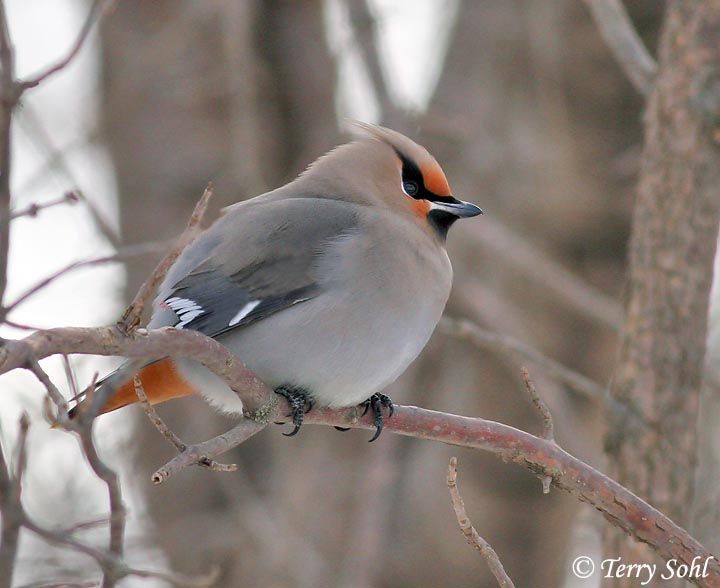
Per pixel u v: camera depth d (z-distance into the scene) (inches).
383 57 578.9
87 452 211.6
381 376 365.4
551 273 547.8
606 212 613.9
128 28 611.5
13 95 230.7
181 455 267.9
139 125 620.1
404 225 382.0
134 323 255.9
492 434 331.3
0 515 199.0
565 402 587.2
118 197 621.3
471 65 639.8
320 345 357.7
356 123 414.3
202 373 340.8
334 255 363.9
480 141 622.8
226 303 360.8
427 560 615.5
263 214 378.0
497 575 282.8
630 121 613.9
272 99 628.7
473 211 398.0
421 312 372.8
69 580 444.1
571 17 612.7
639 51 408.2
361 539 572.4
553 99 617.6
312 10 639.8
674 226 383.2
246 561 581.9
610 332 621.3
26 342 234.4
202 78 618.8
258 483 614.5
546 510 619.2
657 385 381.7
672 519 377.4
